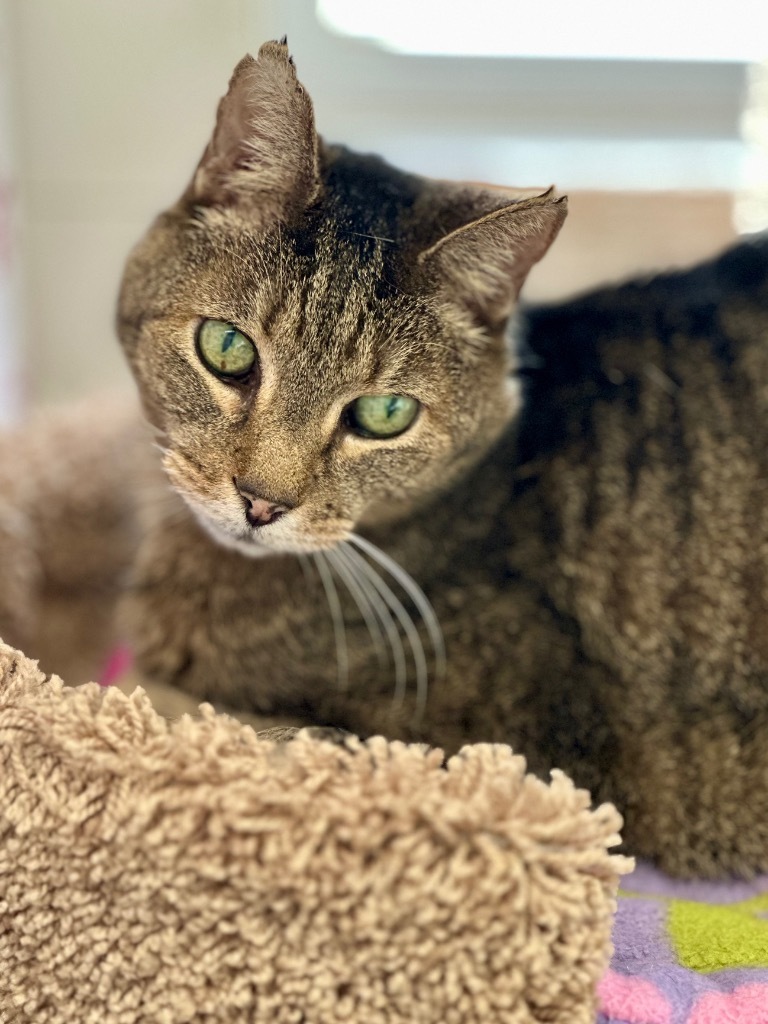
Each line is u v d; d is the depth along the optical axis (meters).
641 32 0.53
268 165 0.23
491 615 0.27
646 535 0.28
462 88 0.53
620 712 0.27
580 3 0.52
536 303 0.32
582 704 0.27
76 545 0.38
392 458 0.25
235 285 0.23
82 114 0.47
